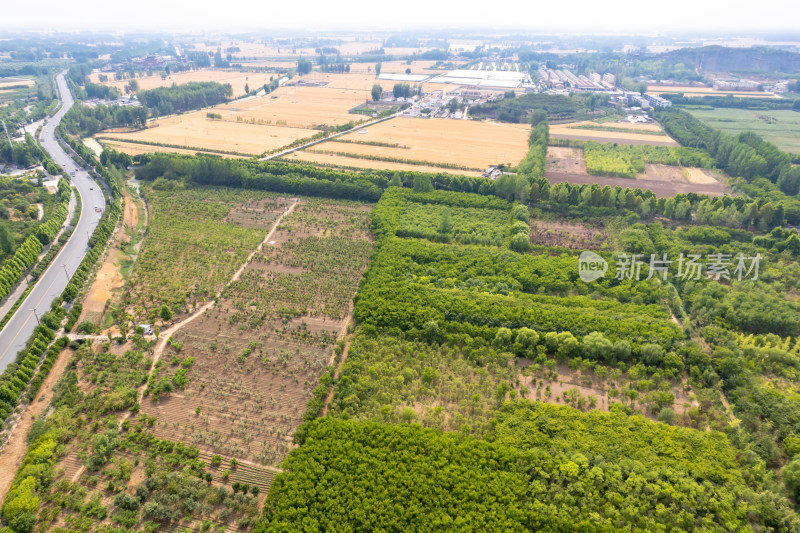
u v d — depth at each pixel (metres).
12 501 75.31
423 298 126.19
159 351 113.62
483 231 168.62
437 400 100.19
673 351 110.44
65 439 89.38
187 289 137.25
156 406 98.56
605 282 138.62
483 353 111.25
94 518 77.25
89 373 105.62
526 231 165.38
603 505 77.44
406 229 168.50
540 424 91.56
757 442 89.06
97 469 84.88
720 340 116.00
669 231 168.75
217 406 98.94
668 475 81.12
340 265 150.00
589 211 183.62
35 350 106.56
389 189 199.25
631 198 183.50
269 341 117.38
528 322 117.62
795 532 72.44
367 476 79.62
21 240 153.62
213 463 86.44
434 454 83.75
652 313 124.56
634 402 100.94
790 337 118.38
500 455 84.19
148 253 154.00
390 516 73.94
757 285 138.75
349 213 186.88
